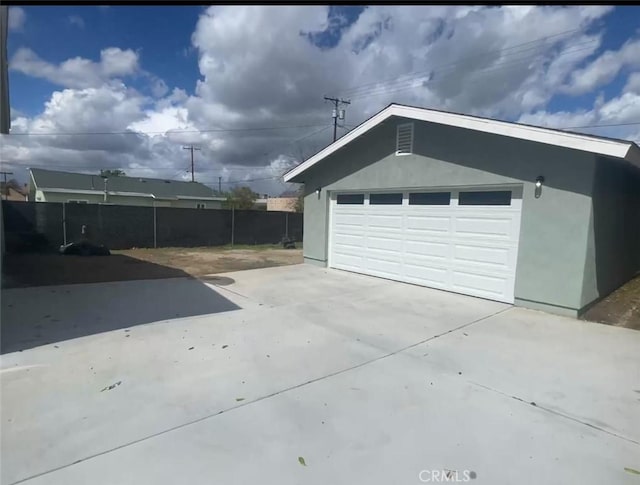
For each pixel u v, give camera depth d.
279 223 20.05
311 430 2.76
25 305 6.07
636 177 8.19
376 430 2.77
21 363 3.84
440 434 2.74
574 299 5.84
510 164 6.45
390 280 8.66
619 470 2.38
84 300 6.49
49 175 28.80
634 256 9.32
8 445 2.52
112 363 3.88
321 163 10.27
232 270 10.12
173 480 2.22
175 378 3.57
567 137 5.50
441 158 7.42
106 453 2.46
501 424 2.88
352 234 9.67
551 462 2.45
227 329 5.05
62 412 2.94
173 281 8.41
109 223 15.06
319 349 4.38
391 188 8.43
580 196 5.73
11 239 12.98
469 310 6.21
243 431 2.73
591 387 3.52
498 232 6.74
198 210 17.31
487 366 3.96
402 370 3.83
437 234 7.69
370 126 8.29
